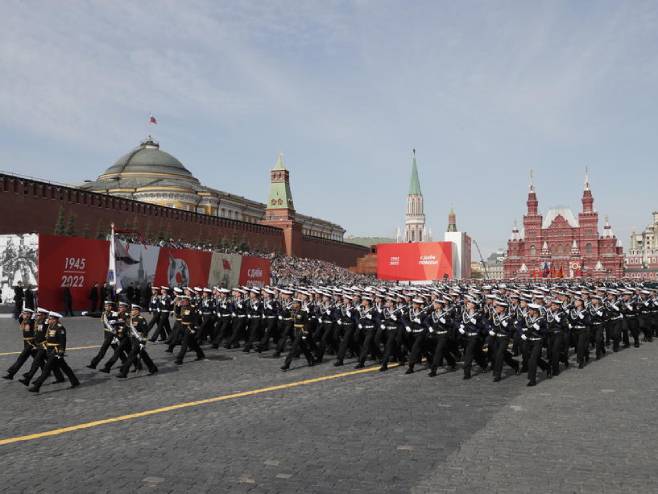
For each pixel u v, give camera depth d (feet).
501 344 51.49
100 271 124.26
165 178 338.95
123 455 29.09
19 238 117.08
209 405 40.40
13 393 44.06
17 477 25.95
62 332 45.50
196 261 156.04
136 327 51.62
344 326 60.59
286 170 384.27
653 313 87.10
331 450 29.86
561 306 58.23
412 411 38.73
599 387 47.57
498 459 28.30
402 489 24.39
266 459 28.43
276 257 272.31
